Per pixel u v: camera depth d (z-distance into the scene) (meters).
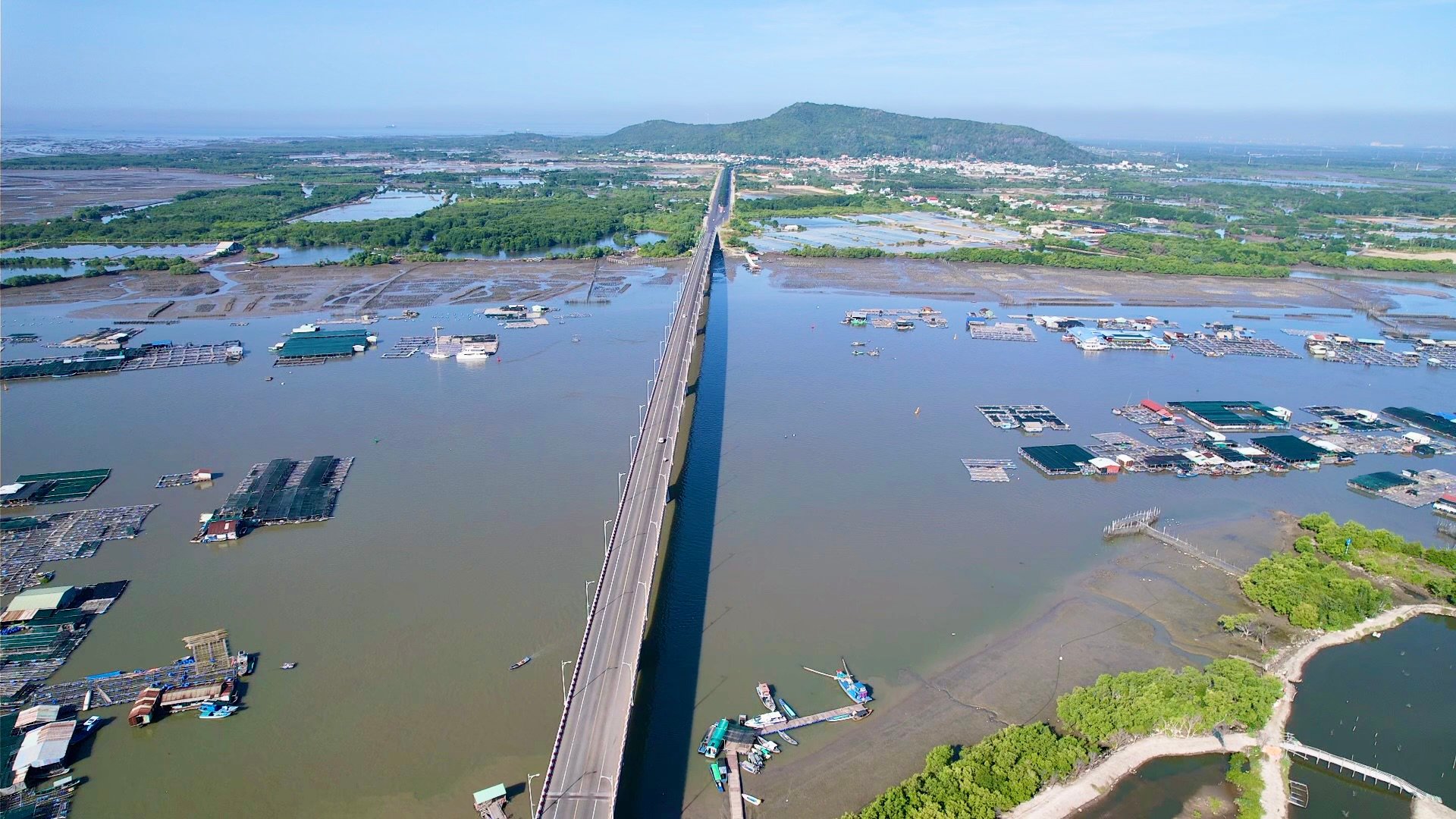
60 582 108.88
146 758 80.94
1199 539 129.62
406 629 100.75
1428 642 104.56
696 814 75.81
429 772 79.62
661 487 123.69
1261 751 84.69
